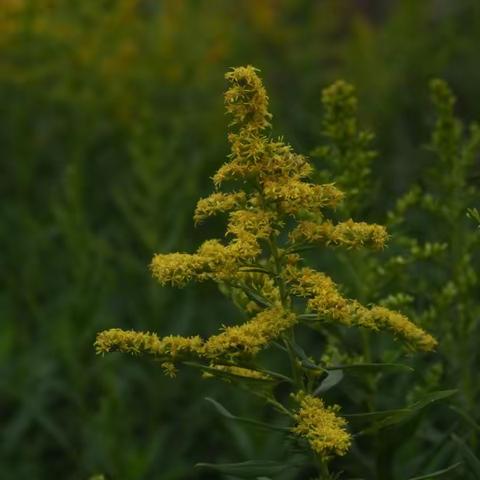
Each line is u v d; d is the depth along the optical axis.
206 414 8.31
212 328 9.41
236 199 4.14
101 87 11.98
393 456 4.79
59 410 8.71
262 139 3.96
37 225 9.93
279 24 14.69
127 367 8.60
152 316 8.45
